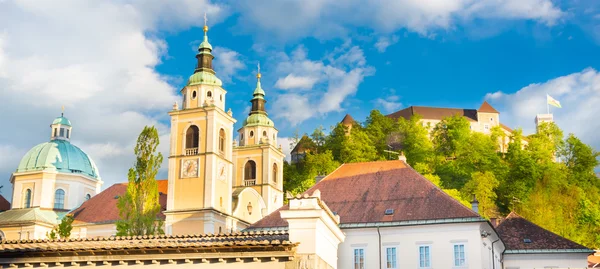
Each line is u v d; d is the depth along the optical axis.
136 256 35.62
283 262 34.81
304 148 156.62
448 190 115.44
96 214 93.00
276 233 37.59
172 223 83.56
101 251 35.88
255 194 97.94
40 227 96.38
